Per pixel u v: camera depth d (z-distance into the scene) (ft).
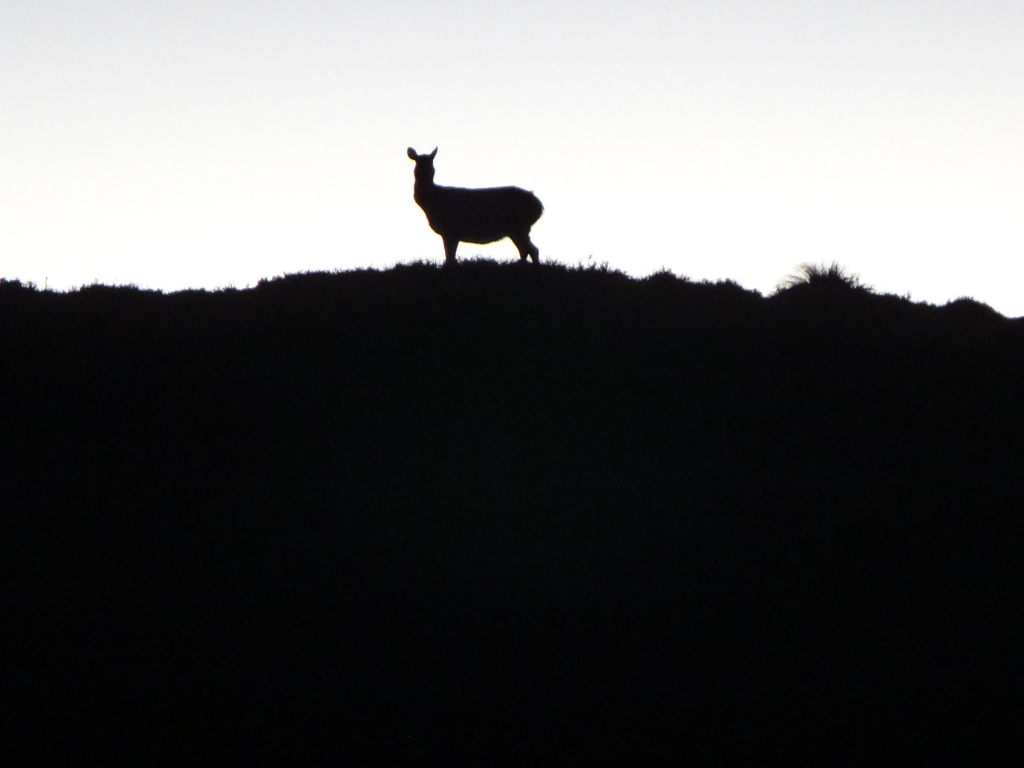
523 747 154.92
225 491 246.88
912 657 182.29
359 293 333.62
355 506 238.68
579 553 219.82
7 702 161.07
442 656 179.01
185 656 176.55
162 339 323.57
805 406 295.89
